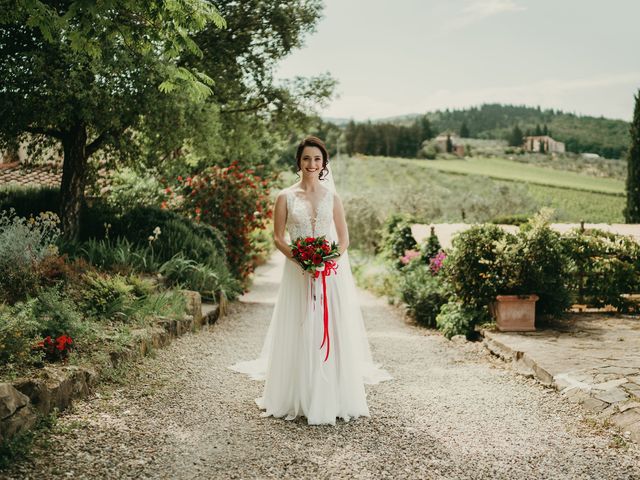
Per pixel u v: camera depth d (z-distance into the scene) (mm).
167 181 12062
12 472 2678
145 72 7461
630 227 9977
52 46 7012
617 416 3670
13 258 5219
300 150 4117
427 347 6508
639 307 7570
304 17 11172
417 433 3596
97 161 10828
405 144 84438
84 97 7055
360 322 5012
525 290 6566
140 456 3037
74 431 3248
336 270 4047
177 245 9094
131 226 9383
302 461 3113
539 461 3139
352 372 3943
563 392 4328
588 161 72125
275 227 4117
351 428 3688
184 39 5246
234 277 10867
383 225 17453
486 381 4898
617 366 4723
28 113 7266
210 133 9383
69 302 5004
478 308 7055
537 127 95125
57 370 3670
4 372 3400
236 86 11047
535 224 6793
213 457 3115
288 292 4012
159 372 4703
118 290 5672
